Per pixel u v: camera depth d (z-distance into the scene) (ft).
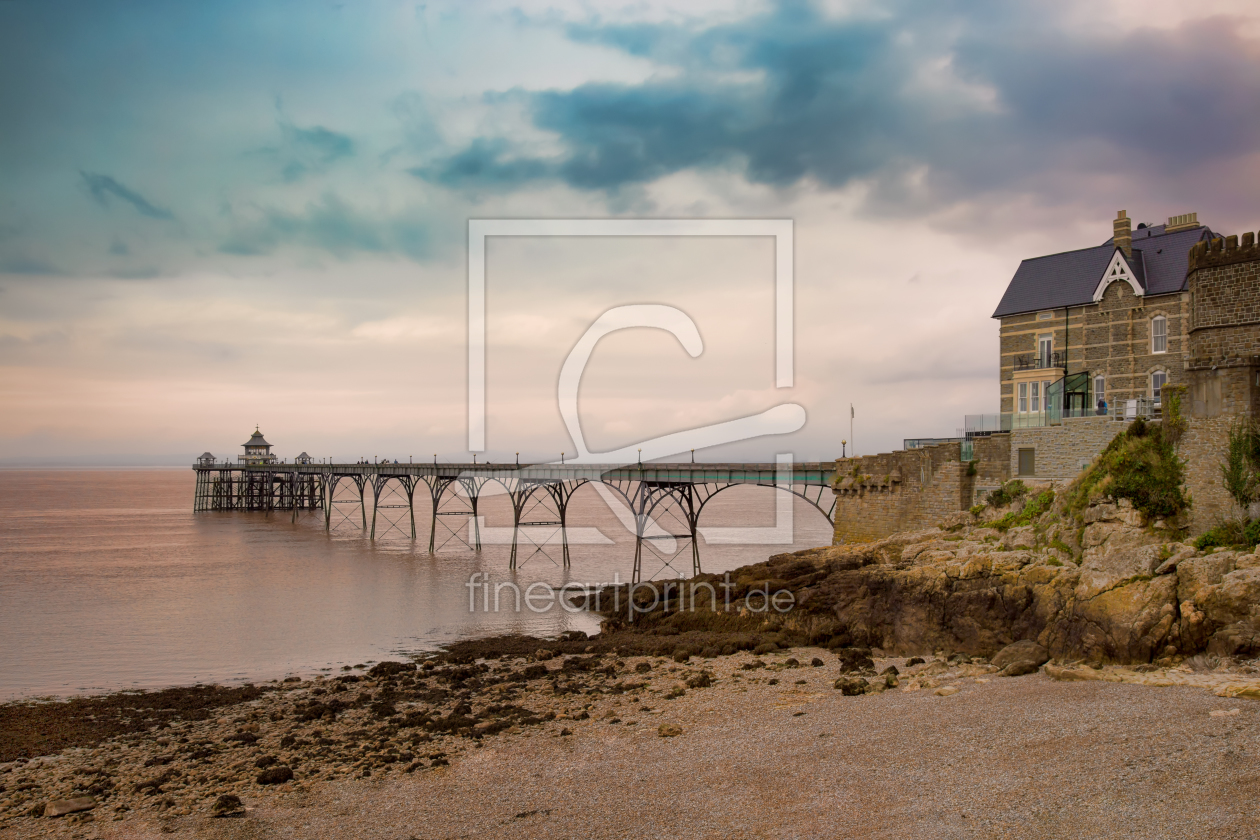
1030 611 104.27
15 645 145.18
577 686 107.34
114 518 452.35
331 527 391.45
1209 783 55.16
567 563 238.48
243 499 533.55
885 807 59.57
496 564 245.86
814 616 128.36
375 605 181.47
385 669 122.93
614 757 77.82
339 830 65.92
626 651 127.34
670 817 62.49
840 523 164.35
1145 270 150.41
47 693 116.16
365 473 338.54
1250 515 94.84
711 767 72.08
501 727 90.22
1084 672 84.58
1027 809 55.98
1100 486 107.14
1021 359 166.81
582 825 62.69
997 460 141.38
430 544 267.80
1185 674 80.43
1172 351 143.54
